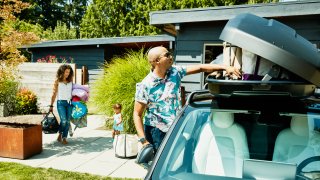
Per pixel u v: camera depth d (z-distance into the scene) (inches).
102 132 347.3
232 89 98.8
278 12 315.3
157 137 144.5
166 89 141.6
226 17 335.6
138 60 374.3
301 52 93.0
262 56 94.5
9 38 261.1
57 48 714.8
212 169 96.0
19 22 1031.6
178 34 384.8
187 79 382.9
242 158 98.3
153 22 368.5
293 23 336.5
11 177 199.9
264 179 87.0
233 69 107.5
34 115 456.4
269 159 98.0
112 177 204.7
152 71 143.9
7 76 282.0
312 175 91.0
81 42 658.2
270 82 93.1
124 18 1375.5
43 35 1192.8
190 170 93.7
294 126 100.2
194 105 110.9
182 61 386.0
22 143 241.8
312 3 301.3
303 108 103.6
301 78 93.5
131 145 249.9
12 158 245.3
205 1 1104.2
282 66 92.7
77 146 286.4
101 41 644.1
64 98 288.4
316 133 97.7
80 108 297.1
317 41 328.8
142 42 633.0
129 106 333.1
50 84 513.7
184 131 101.3
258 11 323.0
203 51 374.9
